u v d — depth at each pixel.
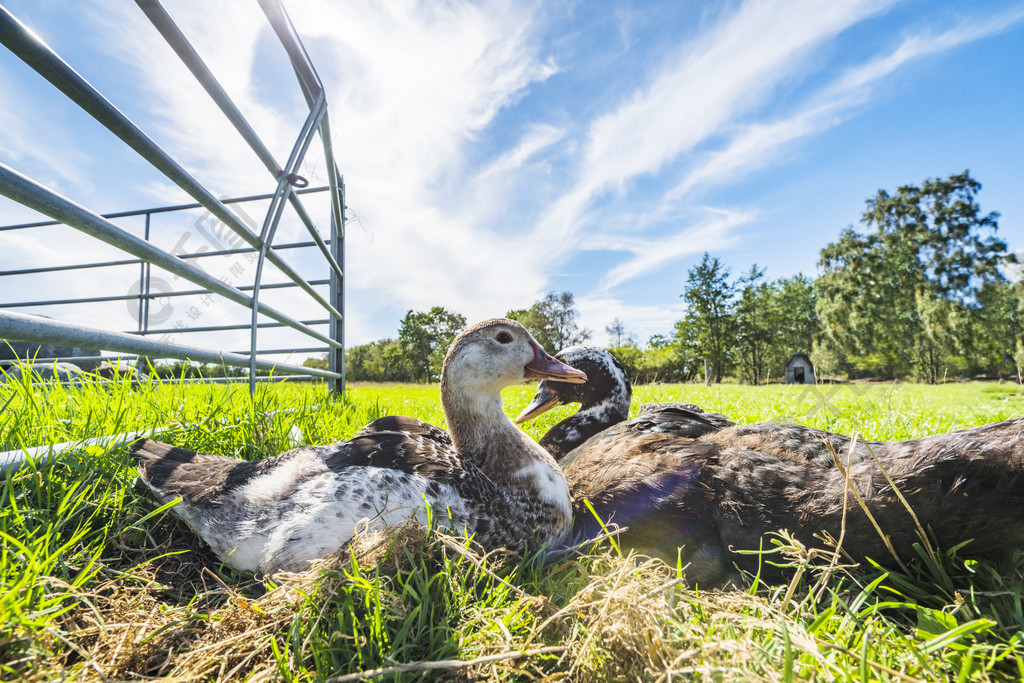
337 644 0.23
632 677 0.22
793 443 0.35
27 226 1.11
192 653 0.22
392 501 0.30
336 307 1.15
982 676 0.22
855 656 0.22
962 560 0.29
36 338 0.30
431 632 0.24
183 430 0.45
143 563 0.28
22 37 0.24
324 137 0.72
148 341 0.45
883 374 7.87
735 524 0.34
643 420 0.47
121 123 0.32
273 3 0.45
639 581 0.27
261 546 0.29
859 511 0.30
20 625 0.21
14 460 0.31
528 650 0.23
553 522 0.36
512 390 2.10
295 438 0.52
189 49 0.38
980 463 0.27
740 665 0.20
